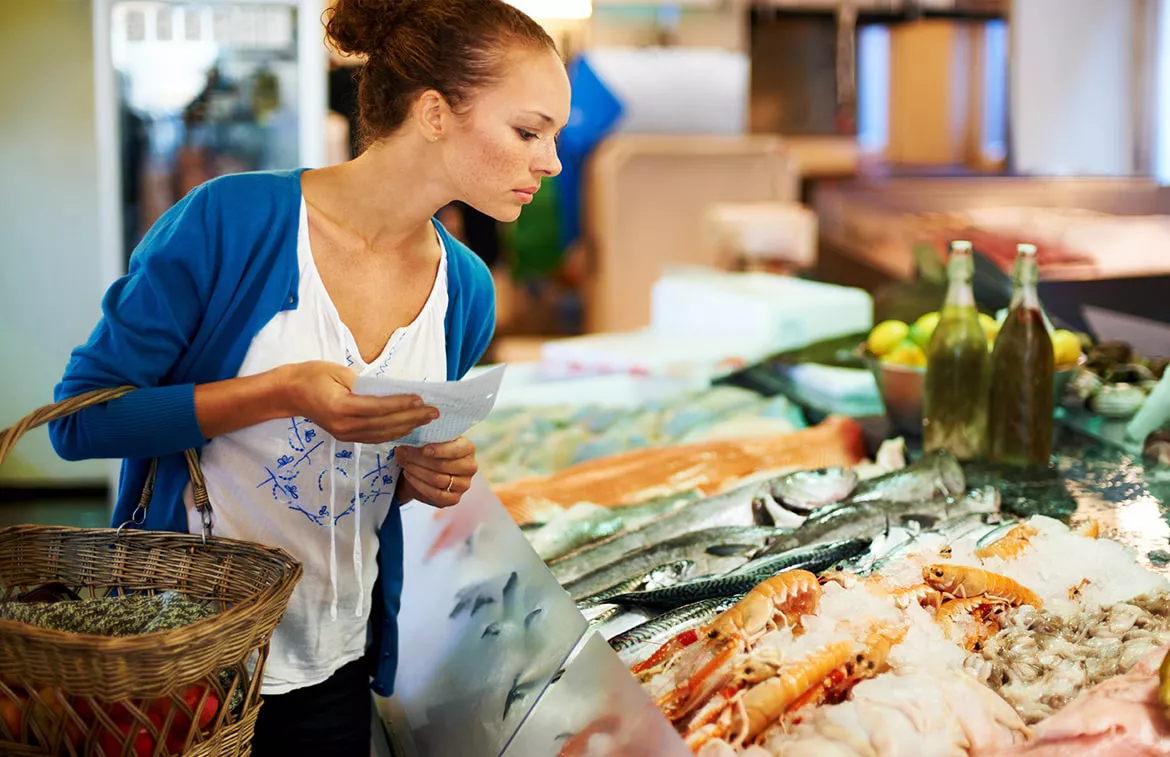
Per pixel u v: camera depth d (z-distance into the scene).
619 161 5.38
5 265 4.80
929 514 1.60
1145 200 4.19
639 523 1.70
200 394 1.37
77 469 4.88
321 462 1.48
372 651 1.72
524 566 1.58
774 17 5.74
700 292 3.03
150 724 1.17
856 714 1.14
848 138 5.97
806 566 1.46
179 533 1.44
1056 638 1.27
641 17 5.52
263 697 1.60
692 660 1.26
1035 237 3.24
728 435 2.07
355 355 1.47
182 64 4.05
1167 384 1.96
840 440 1.99
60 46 4.70
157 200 4.14
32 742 1.21
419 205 1.45
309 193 1.46
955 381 1.84
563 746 1.31
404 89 1.39
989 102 6.21
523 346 5.93
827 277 3.99
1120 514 1.58
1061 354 2.04
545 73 1.40
